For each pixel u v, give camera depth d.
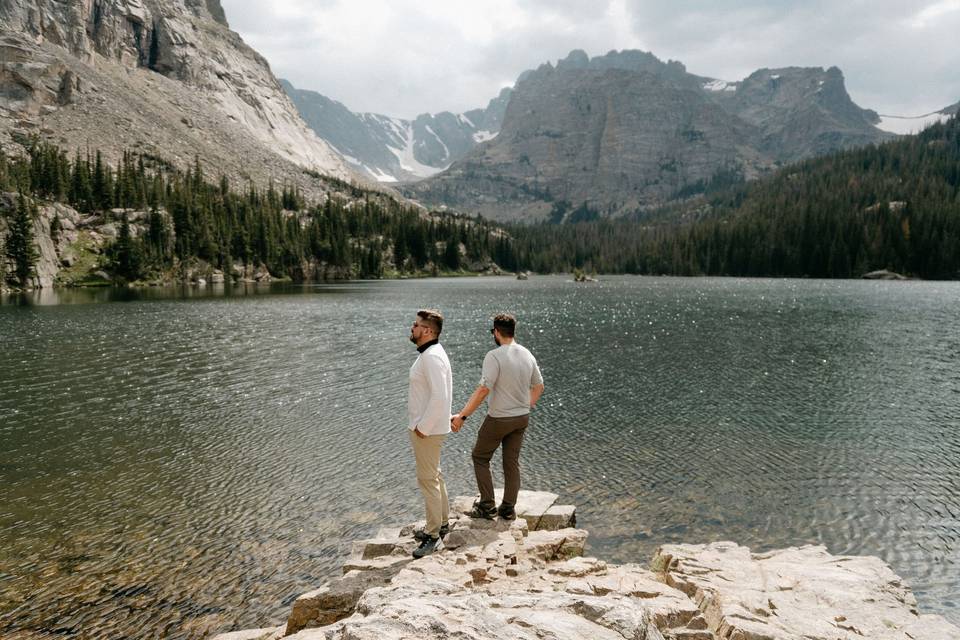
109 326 46.47
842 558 8.36
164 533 10.82
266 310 63.28
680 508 12.18
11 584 8.95
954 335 41.34
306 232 175.38
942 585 9.25
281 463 14.86
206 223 137.62
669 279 180.75
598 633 4.64
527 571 7.36
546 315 59.44
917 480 13.68
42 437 17.03
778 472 14.23
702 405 21.14
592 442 16.73
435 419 7.93
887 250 160.88
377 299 84.31
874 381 25.55
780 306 69.56
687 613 6.09
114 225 124.81
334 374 27.20
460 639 4.24
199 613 8.21
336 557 9.97
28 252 95.94
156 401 21.66
